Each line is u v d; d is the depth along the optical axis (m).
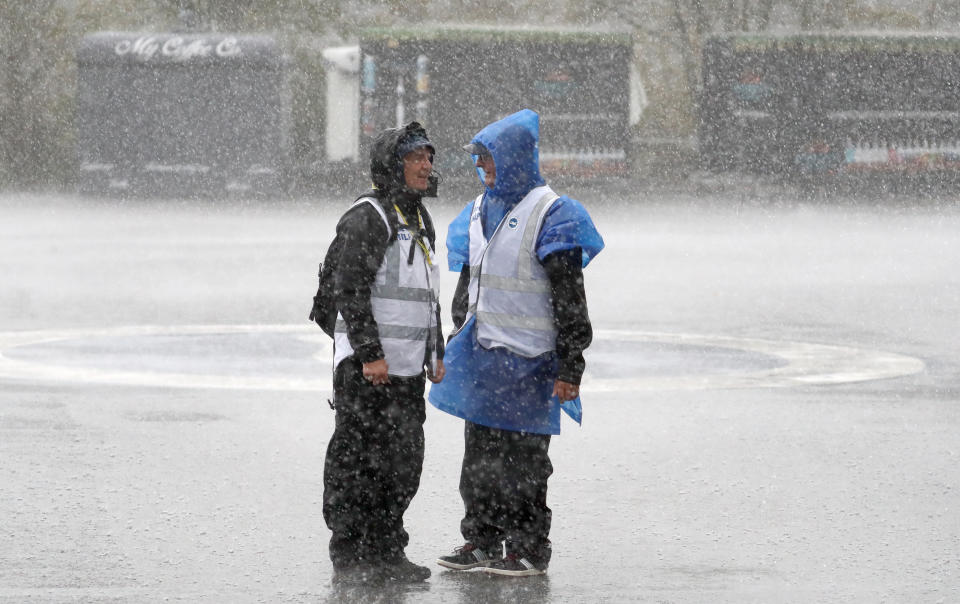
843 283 55.97
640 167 139.12
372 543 16.08
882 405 28.20
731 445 24.16
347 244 15.47
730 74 124.44
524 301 15.95
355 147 120.31
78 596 15.09
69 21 147.75
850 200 122.81
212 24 143.50
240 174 117.88
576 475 21.81
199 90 118.00
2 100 144.50
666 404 28.25
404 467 16.00
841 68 123.75
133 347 36.31
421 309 15.89
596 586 15.65
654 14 155.50
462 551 16.45
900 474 21.89
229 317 43.38
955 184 124.50
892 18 162.00
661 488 20.92
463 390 16.12
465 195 117.44
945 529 18.45
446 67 117.44
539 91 119.81
